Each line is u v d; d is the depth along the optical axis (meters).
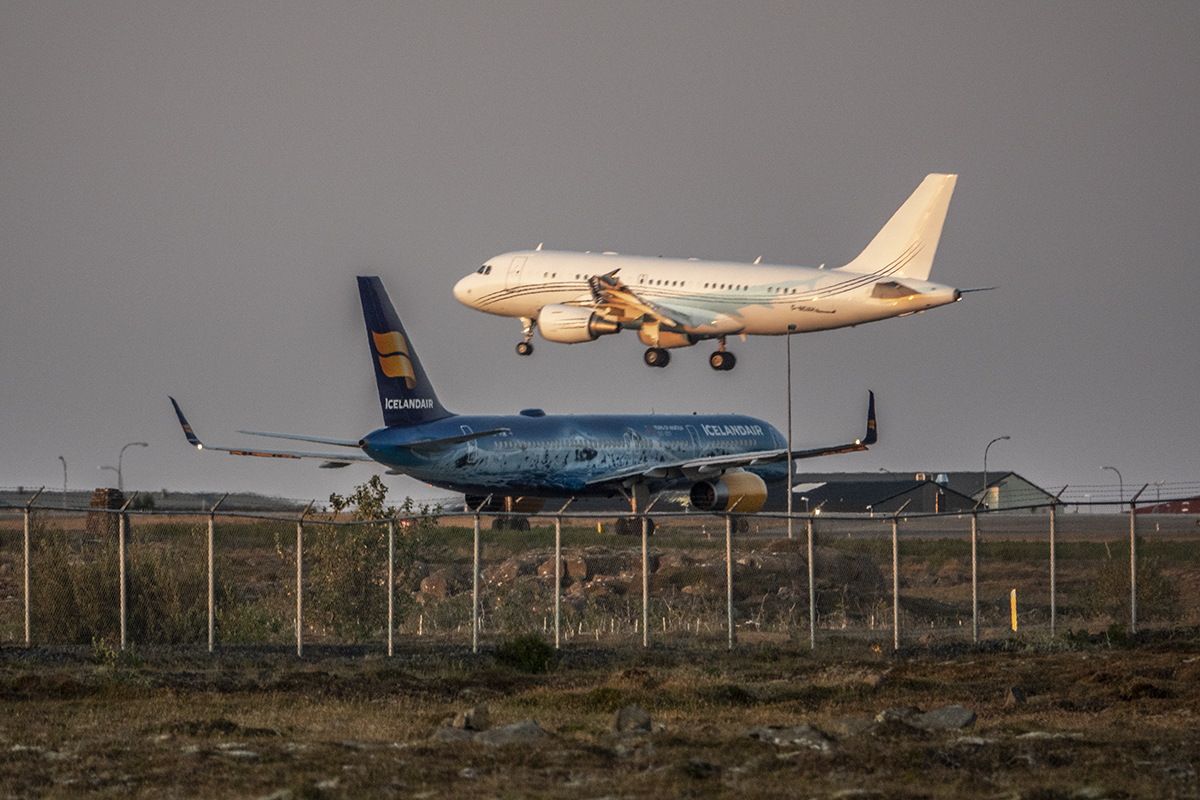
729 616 116.56
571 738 69.56
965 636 129.25
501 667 104.50
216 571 139.50
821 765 60.38
